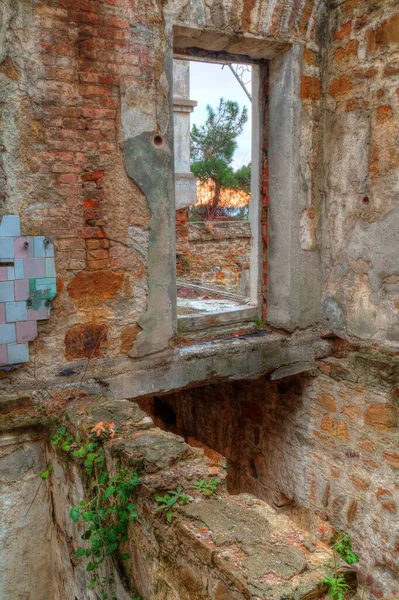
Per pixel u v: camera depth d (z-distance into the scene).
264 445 4.69
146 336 3.36
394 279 3.46
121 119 3.06
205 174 12.13
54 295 3.00
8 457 2.96
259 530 1.85
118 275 3.21
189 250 8.24
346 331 3.89
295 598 1.51
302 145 3.78
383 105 3.41
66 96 2.88
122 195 3.13
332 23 3.72
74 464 2.70
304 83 3.71
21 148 2.80
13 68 2.71
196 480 2.21
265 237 4.11
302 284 3.95
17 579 3.09
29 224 2.88
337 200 3.84
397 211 3.39
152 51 3.10
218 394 5.22
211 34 3.34
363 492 3.72
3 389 2.97
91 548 2.37
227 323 4.09
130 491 2.21
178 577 1.93
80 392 3.12
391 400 3.49
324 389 4.03
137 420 2.73
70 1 2.82
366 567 3.71
